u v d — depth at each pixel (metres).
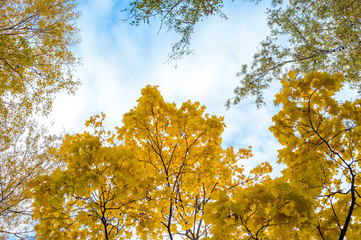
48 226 2.32
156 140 3.43
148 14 3.61
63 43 6.95
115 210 2.66
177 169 3.58
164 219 3.01
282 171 1.89
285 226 1.50
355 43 5.34
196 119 3.22
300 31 5.97
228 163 4.32
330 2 5.34
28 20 6.36
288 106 2.00
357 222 1.78
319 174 1.81
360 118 1.93
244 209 1.51
